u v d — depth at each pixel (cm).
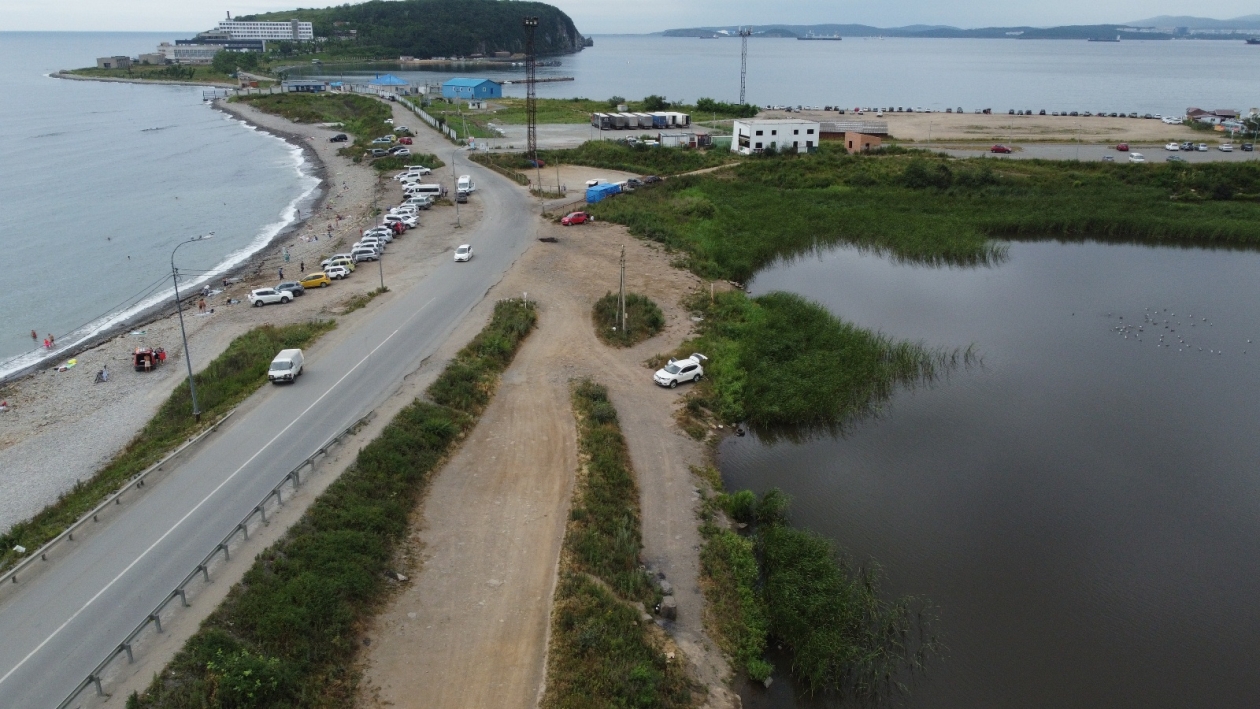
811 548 3409
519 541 3481
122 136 17712
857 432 4800
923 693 2838
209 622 2759
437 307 6256
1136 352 6044
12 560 3191
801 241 8819
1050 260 8562
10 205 11219
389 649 2856
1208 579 3509
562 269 7331
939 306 7019
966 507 4009
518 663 2789
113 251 9150
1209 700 2853
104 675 2528
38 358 6181
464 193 10056
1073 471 4366
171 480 3744
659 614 3094
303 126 18875
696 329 6078
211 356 5703
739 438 4728
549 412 4716
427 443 4147
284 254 8531
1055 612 3275
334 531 3306
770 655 3014
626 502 3831
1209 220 9575
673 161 12650
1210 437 4756
